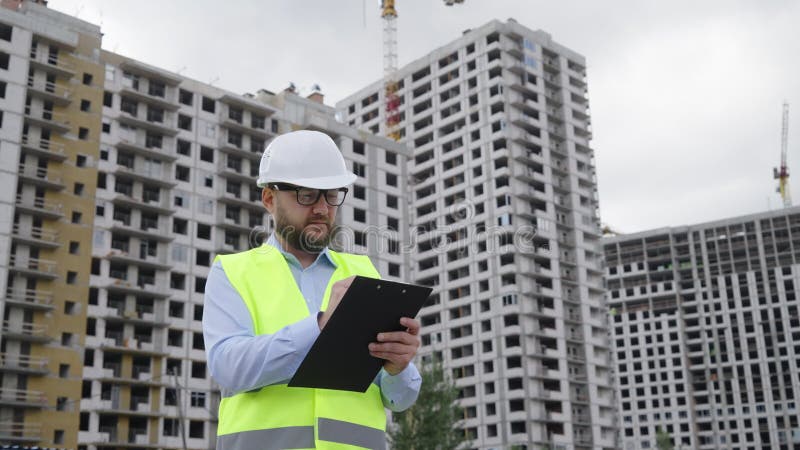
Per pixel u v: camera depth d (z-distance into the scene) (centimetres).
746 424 14625
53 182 6209
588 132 11219
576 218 10556
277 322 330
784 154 19538
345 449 316
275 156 351
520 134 10412
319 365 296
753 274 15225
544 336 9500
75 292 6181
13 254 6016
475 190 10350
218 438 323
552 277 9975
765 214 15462
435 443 4744
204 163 7344
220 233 7288
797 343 14600
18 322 5853
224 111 7581
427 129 11100
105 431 6197
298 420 312
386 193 8556
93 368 6250
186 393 6675
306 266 358
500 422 9231
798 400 14338
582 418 9612
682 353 15112
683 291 15600
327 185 344
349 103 12488
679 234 15888
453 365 9788
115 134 6825
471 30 11019
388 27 13288
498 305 9631
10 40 6331
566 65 11306
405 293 297
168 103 7112
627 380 15388
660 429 14912
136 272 6675
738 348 15025
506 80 10569
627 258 16000
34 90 6294
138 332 6612
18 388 5762
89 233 6378
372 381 331
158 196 6994
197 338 6938
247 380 301
